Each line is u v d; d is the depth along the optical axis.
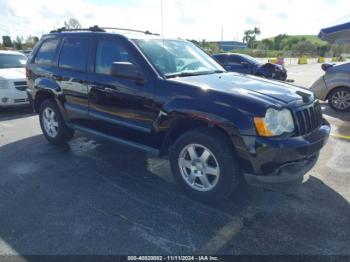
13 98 7.71
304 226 2.99
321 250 2.66
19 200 3.53
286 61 43.50
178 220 3.11
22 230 2.96
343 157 4.72
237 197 3.54
